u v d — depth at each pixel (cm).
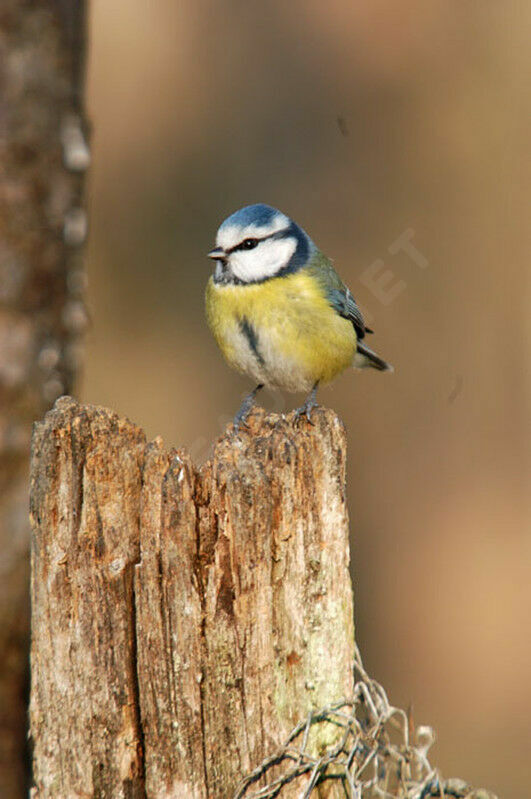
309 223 1340
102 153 1400
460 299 1316
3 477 684
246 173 1376
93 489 425
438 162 1330
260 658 429
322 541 443
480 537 1296
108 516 426
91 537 427
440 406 1313
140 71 1393
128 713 429
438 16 1320
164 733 426
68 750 430
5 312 696
